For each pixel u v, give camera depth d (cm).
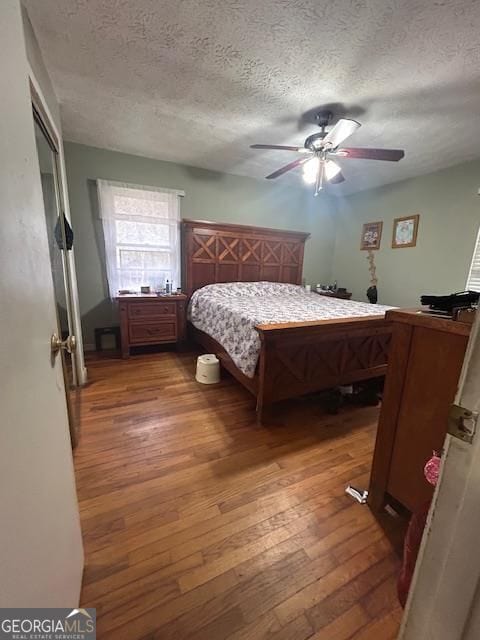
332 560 114
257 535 123
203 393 251
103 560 110
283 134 267
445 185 329
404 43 151
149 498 140
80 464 161
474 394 44
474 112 216
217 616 95
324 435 197
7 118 56
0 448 46
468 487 45
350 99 204
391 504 140
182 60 172
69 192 313
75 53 168
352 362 240
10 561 48
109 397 239
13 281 55
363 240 435
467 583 46
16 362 55
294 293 400
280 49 160
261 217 421
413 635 55
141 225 347
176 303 347
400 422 125
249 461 169
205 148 307
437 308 120
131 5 135
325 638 90
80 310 339
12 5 62
